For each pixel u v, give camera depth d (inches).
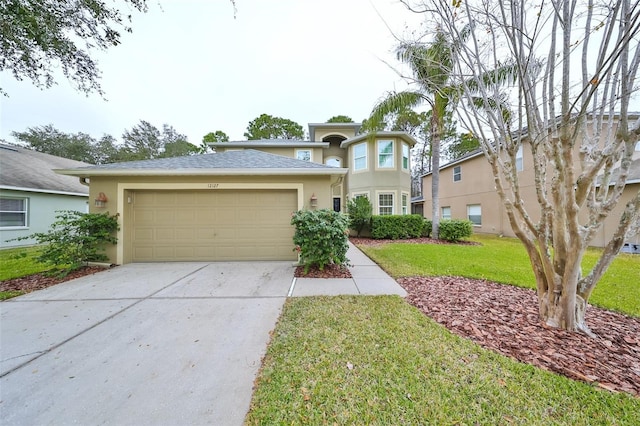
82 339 119.6
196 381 90.7
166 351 109.6
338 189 687.1
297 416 74.2
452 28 131.0
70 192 499.5
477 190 604.4
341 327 128.2
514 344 110.5
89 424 73.2
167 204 283.6
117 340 118.8
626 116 96.7
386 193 563.2
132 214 281.0
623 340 113.9
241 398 82.4
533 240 135.9
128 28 235.9
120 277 223.6
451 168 700.0
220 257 287.1
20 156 533.6
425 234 509.0
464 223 445.1
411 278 217.5
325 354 104.3
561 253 123.1
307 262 236.4
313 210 266.4
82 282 209.2
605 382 86.5
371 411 75.3
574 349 106.2
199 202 286.0
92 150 1062.4
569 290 120.4
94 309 154.6
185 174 270.4
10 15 184.7
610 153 98.7
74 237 237.6
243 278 220.8
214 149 644.1
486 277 215.9
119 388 87.4
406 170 589.3
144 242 282.4
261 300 169.0
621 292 177.2
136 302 166.1
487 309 149.6
